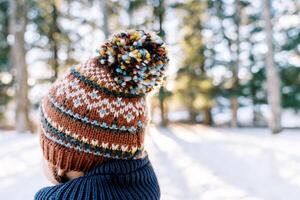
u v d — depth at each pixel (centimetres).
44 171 108
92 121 96
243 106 1806
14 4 1492
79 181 96
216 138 1179
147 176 105
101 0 1448
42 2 1719
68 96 98
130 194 98
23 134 1384
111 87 98
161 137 1194
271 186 554
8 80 1898
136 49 98
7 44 1875
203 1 1672
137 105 102
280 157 791
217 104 1831
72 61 1794
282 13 1636
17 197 512
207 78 1714
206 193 524
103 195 94
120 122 98
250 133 1338
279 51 1684
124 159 100
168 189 544
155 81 101
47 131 99
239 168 685
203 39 1727
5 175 645
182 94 1716
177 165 719
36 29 1759
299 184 559
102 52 99
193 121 1931
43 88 1752
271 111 1323
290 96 1722
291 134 1260
